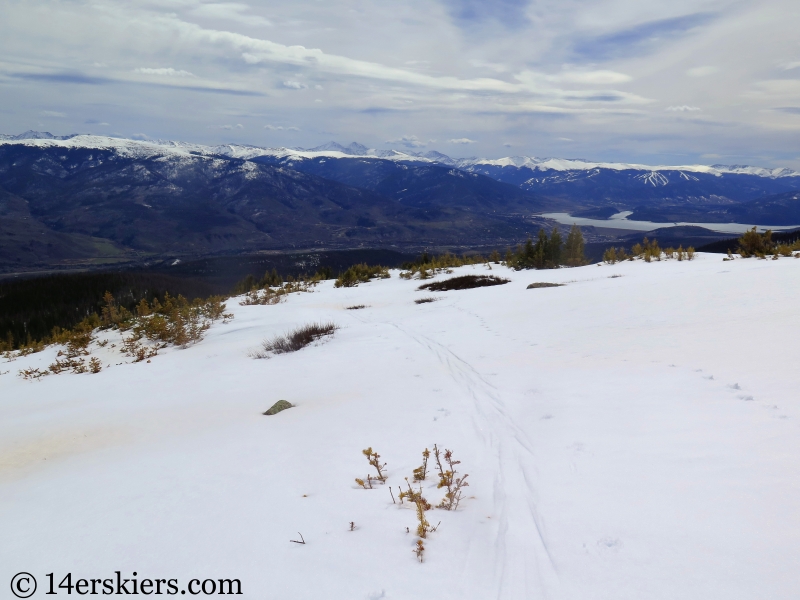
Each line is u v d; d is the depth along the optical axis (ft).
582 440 16.78
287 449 19.17
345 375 33.14
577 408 20.13
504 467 15.78
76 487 17.19
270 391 31.12
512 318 46.47
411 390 26.91
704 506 11.34
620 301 44.65
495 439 18.39
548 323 41.24
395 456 17.66
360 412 23.54
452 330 45.68
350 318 62.08
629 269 75.46
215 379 37.06
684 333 29.81
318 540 11.89
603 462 14.78
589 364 26.99
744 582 8.66
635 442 15.78
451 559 10.77
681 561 9.55
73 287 215.92
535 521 12.15
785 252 69.36
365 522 12.76
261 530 12.59
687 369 22.74
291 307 78.54
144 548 12.07
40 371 53.47
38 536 13.34
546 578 9.81
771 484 11.73
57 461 21.39
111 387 39.24
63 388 42.01
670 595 8.67
